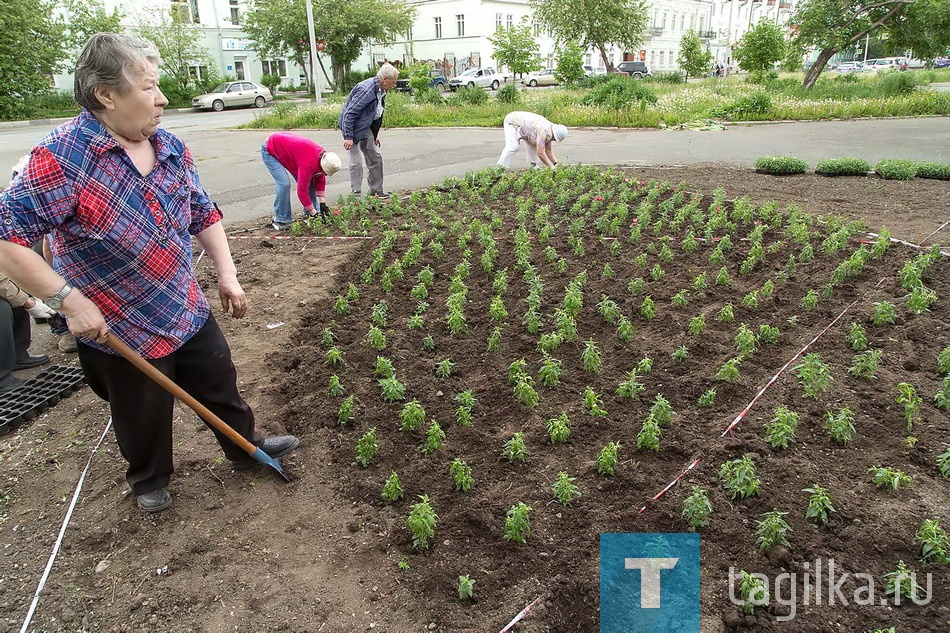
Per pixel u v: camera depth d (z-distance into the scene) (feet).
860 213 26.78
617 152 47.19
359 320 18.22
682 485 11.06
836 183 33.42
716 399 13.55
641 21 128.57
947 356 14.08
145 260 9.27
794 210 25.48
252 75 143.33
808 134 54.49
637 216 26.76
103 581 9.71
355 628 8.79
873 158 42.01
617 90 71.92
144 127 8.75
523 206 27.61
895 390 13.53
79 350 9.79
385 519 10.67
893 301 17.71
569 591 9.16
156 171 9.34
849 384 13.84
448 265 21.89
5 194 8.09
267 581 9.58
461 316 16.97
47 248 14.85
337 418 13.41
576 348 15.92
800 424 12.55
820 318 17.07
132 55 8.23
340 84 137.90
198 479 11.85
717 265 21.07
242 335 17.63
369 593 9.32
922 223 24.79
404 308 18.84
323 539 10.35
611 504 10.82
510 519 9.87
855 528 9.98
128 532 10.66
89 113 8.61
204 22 132.67
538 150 35.45
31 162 8.16
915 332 15.76
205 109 112.68
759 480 10.84
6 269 8.08
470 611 8.95
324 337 16.71
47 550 10.39
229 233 27.27
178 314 9.91
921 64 190.08
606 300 17.33
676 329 16.67
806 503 10.56
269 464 11.53
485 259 21.15
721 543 9.91
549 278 20.29
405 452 12.35
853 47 81.92
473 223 25.38
